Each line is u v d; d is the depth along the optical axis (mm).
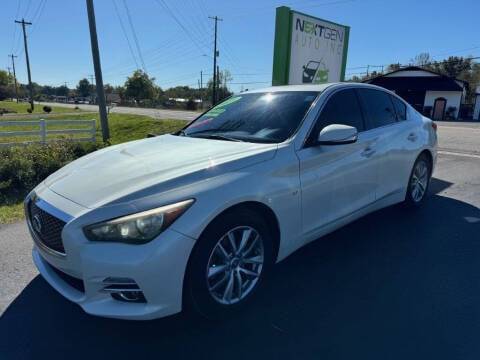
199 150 3117
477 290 3127
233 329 2656
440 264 3566
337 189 3492
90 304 2395
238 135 3498
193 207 2432
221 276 2684
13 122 9969
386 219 4730
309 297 3023
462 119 41344
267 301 2975
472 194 5906
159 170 2734
